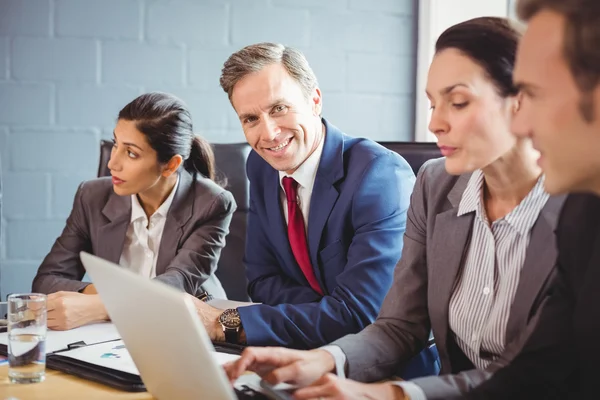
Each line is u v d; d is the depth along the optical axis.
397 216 1.67
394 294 1.40
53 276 1.97
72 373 1.26
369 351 1.29
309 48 3.04
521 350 1.11
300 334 1.49
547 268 1.14
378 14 3.11
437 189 1.37
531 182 1.20
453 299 1.30
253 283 1.86
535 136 0.84
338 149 1.73
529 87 0.82
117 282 1.02
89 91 2.84
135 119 1.82
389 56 3.13
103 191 2.03
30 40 2.77
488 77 1.11
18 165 2.80
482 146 1.13
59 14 2.79
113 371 1.22
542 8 0.81
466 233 1.29
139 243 1.96
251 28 2.97
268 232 1.84
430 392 1.09
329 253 1.72
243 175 2.26
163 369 1.04
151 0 2.87
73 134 2.84
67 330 1.56
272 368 1.19
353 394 1.07
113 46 2.85
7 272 2.81
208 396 0.98
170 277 1.84
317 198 1.73
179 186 1.98
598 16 0.76
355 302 1.56
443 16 3.09
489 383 1.09
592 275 1.03
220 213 1.98
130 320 1.04
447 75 1.12
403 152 1.97
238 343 1.48
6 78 2.76
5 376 1.26
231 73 1.65
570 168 0.83
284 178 1.76
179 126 1.88
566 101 0.80
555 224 1.16
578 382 1.08
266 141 1.66
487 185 1.28
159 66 2.89
